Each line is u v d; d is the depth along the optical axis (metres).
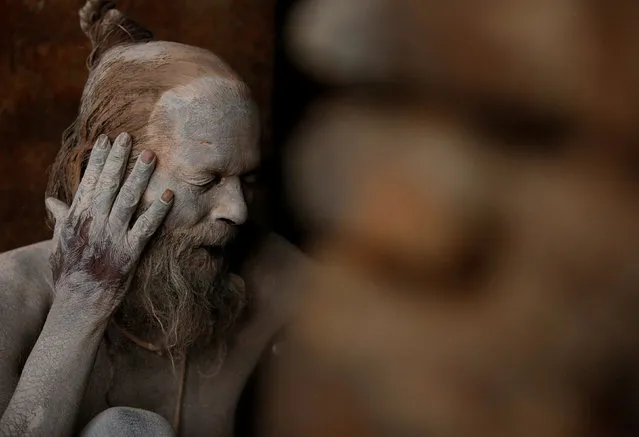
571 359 0.21
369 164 0.24
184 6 2.22
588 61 0.21
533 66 0.21
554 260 0.21
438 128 0.23
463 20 0.22
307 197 0.27
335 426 0.23
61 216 1.29
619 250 0.21
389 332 0.23
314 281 0.26
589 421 0.21
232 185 1.27
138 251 1.24
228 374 1.50
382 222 0.24
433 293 0.23
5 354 1.32
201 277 1.28
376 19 0.24
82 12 1.50
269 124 2.12
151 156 1.23
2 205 2.20
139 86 1.26
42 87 2.19
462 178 0.22
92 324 1.25
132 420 1.25
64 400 1.23
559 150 0.22
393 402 0.23
